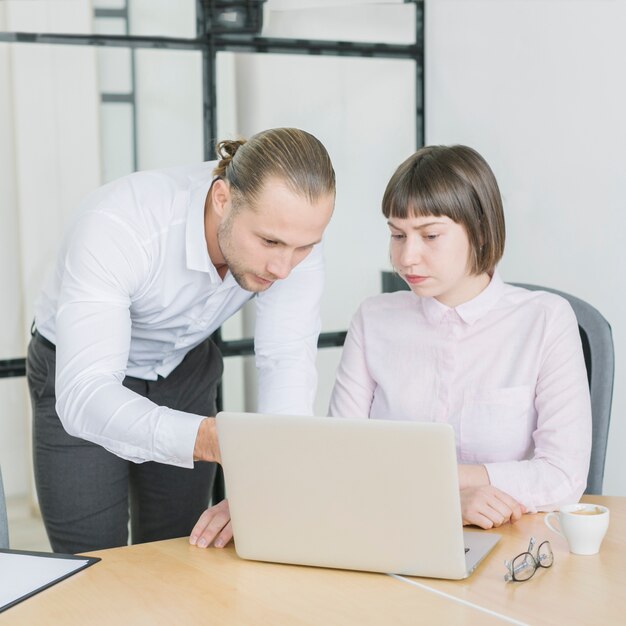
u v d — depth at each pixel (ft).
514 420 5.89
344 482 4.17
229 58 9.90
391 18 10.60
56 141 9.34
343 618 3.76
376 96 10.63
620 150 8.62
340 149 10.53
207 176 6.02
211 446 4.66
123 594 4.06
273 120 10.19
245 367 10.26
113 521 6.68
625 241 8.63
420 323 6.26
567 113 9.17
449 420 6.07
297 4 10.12
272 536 4.37
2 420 9.37
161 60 9.64
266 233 4.85
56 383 5.21
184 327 6.34
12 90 9.12
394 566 4.19
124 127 9.59
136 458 4.87
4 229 9.21
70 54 9.30
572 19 9.02
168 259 5.74
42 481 6.63
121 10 9.46
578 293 9.21
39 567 4.39
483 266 5.90
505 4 9.73
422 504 4.06
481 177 5.74
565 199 9.28
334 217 10.55
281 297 6.07
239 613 3.84
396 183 5.79
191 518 7.20
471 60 10.21
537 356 5.89
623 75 8.53
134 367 6.74
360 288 10.73
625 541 4.58
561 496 5.28
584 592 3.94
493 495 4.97
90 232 5.38
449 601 3.90
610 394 6.11
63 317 5.24
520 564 4.14
